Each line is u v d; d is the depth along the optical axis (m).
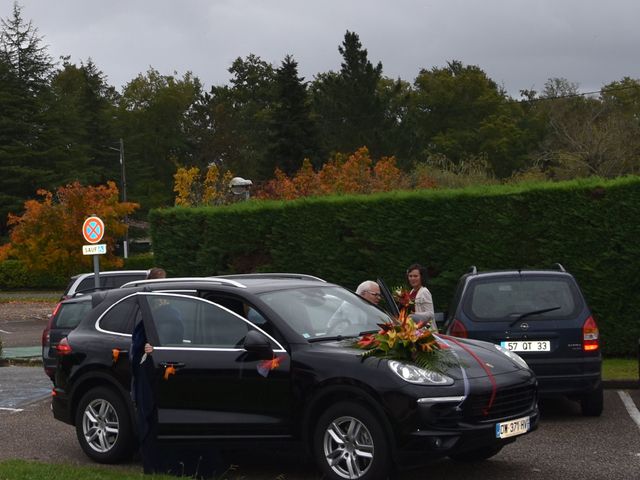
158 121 104.44
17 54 84.25
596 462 8.91
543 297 11.21
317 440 8.08
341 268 17.86
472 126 83.25
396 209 17.36
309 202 18.14
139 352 8.80
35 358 21.28
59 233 41.50
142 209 90.50
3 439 11.34
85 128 89.88
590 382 10.98
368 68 68.31
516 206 16.66
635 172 51.12
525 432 8.29
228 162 98.44
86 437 9.77
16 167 76.94
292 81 67.06
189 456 8.84
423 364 7.87
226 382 8.55
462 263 16.92
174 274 19.81
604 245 16.30
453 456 9.12
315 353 8.20
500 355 8.63
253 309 8.72
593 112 69.75
